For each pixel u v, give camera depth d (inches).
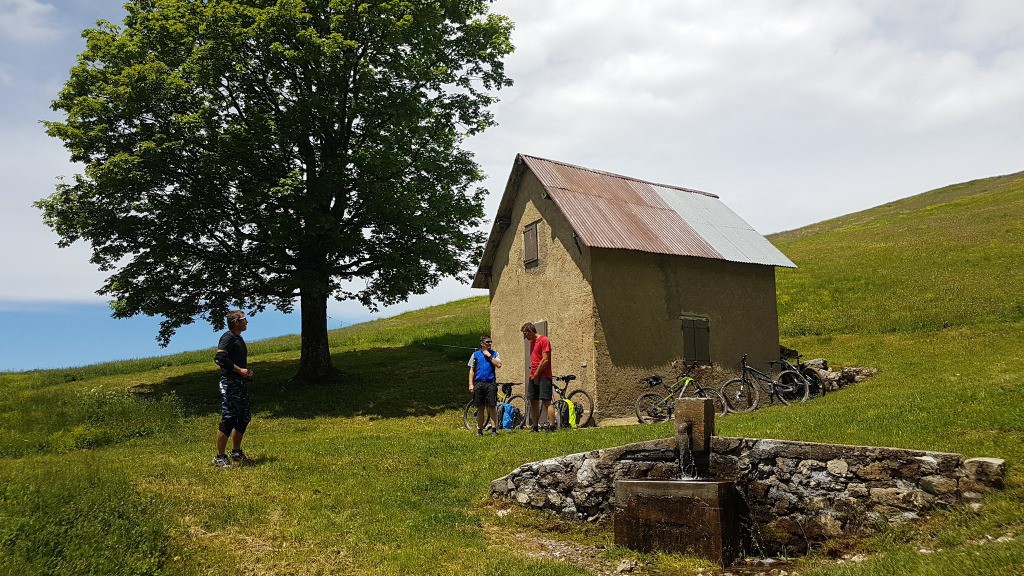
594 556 292.2
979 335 800.9
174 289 848.3
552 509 334.6
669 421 545.0
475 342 1134.4
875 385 624.4
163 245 804.6
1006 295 946.7
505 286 759.1
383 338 1250.0
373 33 822.5
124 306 836.6
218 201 807.1
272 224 742.5
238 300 870.4
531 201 719.7
